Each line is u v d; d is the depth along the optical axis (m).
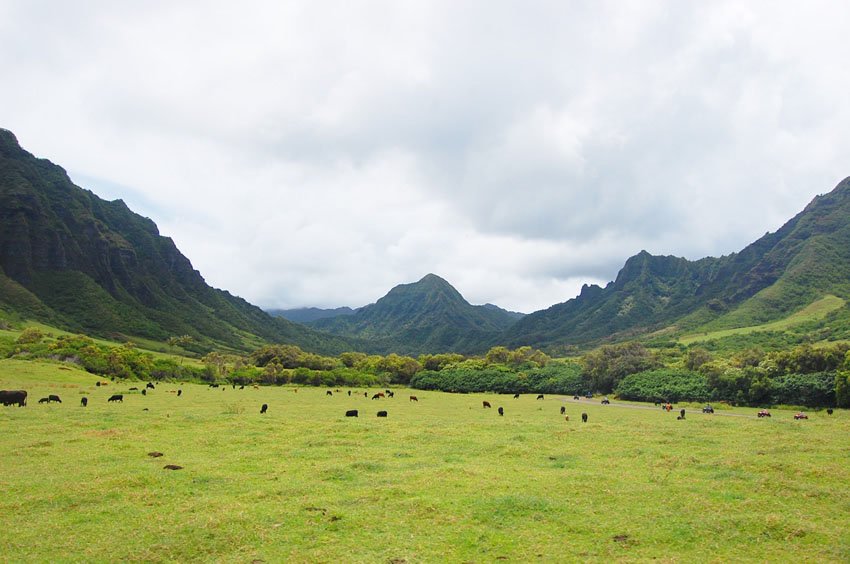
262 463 26.05
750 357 109.75
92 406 54.03
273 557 14.14
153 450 28.97
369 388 143.25
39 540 15.10
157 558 13.96
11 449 28.16
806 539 15.56
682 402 98.25
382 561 13.83
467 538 15.48
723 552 14.68
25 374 89.25
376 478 22.78
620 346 138.88
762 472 24.16
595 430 42.44
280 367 157.75
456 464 26.20
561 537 15.69
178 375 133.50
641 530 16.30
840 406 81.00
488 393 137.50
